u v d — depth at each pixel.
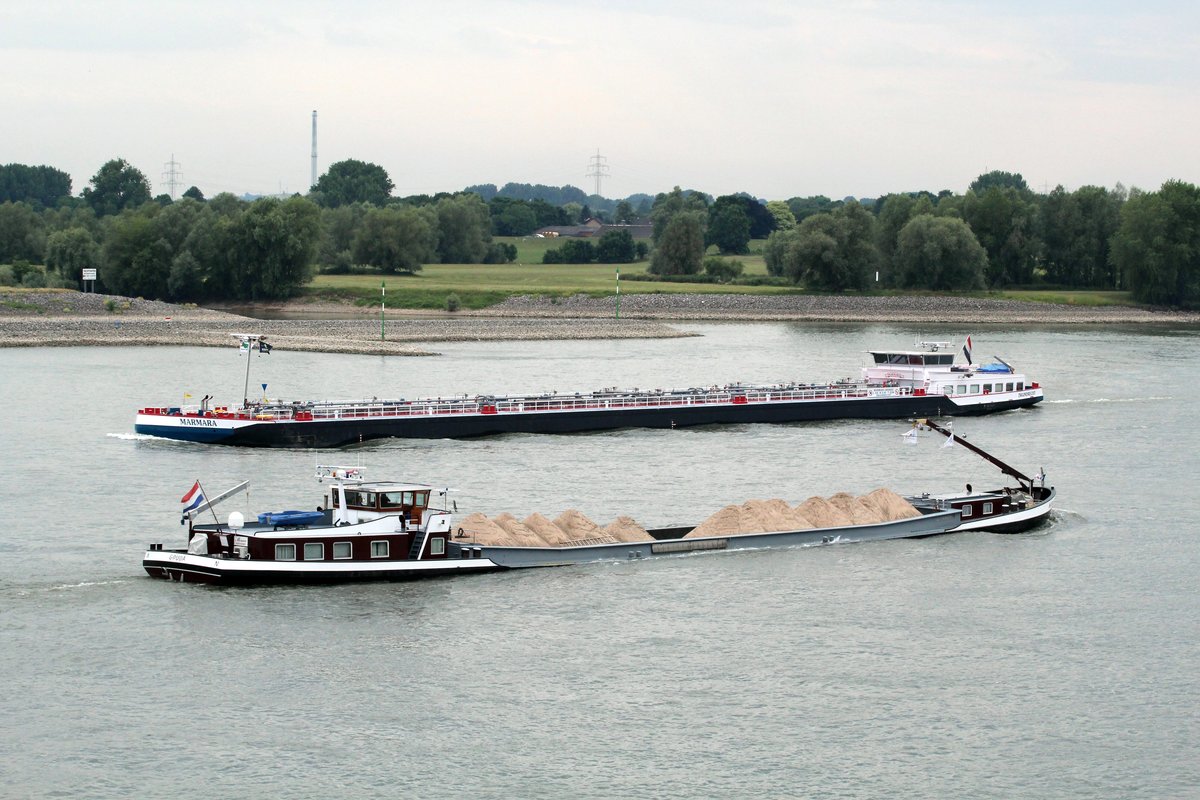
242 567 139.00
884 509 166.00
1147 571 152.25
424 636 128.12
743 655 124.88
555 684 118.12
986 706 115.12
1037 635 131.25
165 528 165.88
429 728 110.00
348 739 107.94
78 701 113.56
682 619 133.62
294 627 129.75
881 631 131.50
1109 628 133.38
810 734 109.81
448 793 100.25
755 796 100.31
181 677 118.44
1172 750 108.06
